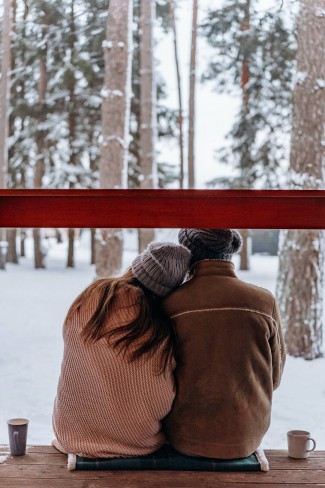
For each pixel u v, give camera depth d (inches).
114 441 72.6
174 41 366.0
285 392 138.3
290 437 76.6
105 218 67.7
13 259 647.1
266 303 73.5
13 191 67.2
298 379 153.1
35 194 67.3
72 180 562.6
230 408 70.7
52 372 159.6
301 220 67.9
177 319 72.2
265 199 67.8
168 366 69.8
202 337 70.8
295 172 200.5
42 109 534.0
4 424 114.7
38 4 208.2
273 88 441.4
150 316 69.4
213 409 70.8
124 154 253.0
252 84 444.8
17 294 348.2
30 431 109.8
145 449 72.7
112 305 69.8
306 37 195.2
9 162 582.2
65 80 476.7
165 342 69.3
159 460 71.8
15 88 527.8
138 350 68.4
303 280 194.4
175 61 434.3
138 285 73.5
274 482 69.0
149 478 69.2
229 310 71.4
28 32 292.8
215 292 72.3
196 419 71.1
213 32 333.4
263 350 72.3
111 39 248.2
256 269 402.9
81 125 563.5
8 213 67.4
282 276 200.7
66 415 73.1
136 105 527.2
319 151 198.4
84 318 70.2
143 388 69.6
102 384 69.6
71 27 290.4
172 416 72.3
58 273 526.9
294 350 188.9
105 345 68.7
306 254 195.0
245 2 280.5
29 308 287.7
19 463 73.0
